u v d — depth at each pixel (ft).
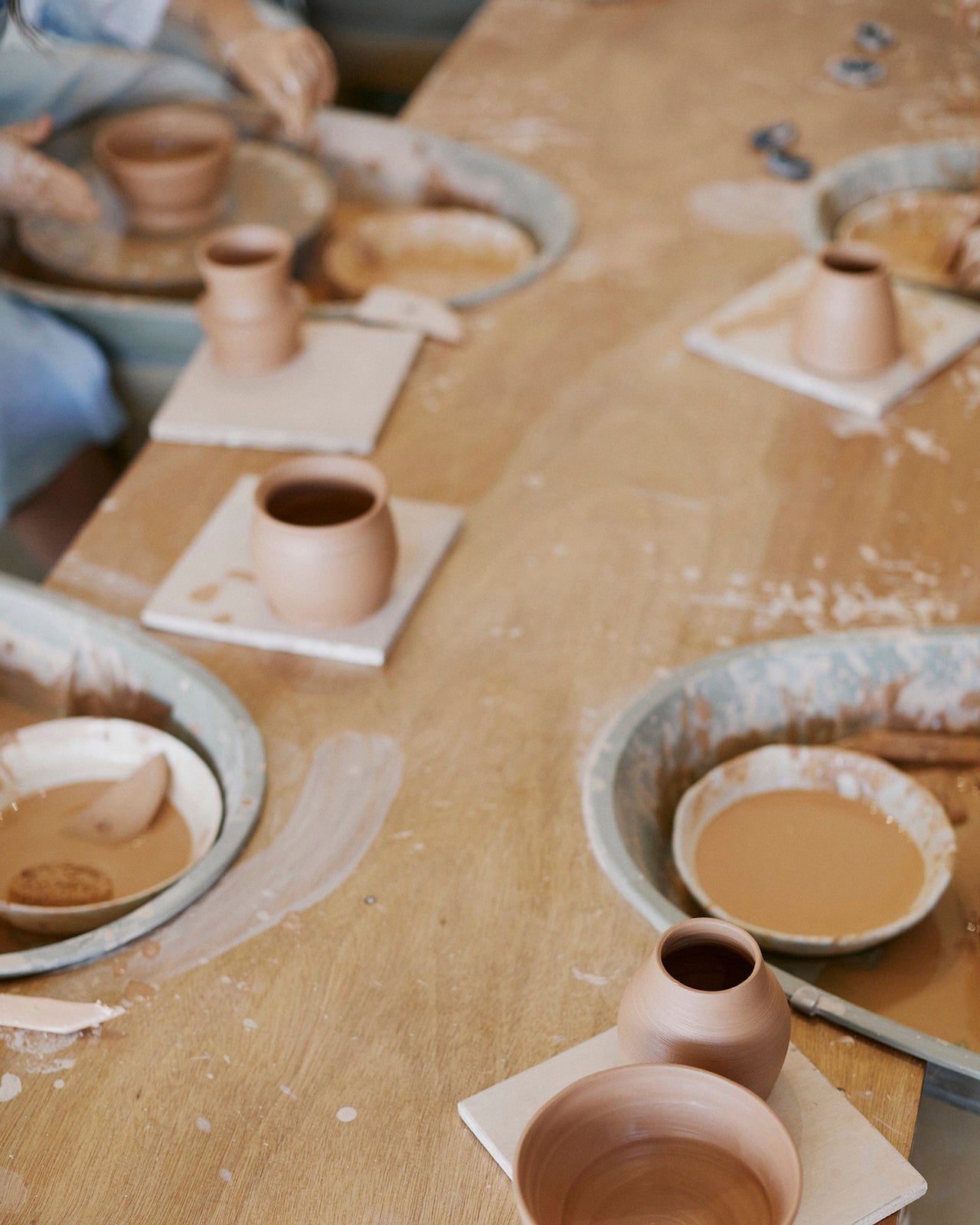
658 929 3.14
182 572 4.27
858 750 3.90
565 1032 2.92
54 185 5.96
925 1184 2.55
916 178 6.67
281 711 3.82
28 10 7.06
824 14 8.30
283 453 4.86
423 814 3.49
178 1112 2.79
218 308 5.11
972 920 3.44
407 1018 2.97
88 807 3.69
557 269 5.94
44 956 3.09
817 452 4.77
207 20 7.15
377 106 12.05
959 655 3.89
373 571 3.92
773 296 5.58
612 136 7.01
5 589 4.17
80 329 6.03
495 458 4.80
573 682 3.88
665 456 4.78
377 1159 2.68
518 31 8.24
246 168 7.13
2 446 5.90
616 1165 2.41
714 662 3.85
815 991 2.95
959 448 4.76
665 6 8.48
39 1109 2.80
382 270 6.59
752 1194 2.34
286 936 3.17
